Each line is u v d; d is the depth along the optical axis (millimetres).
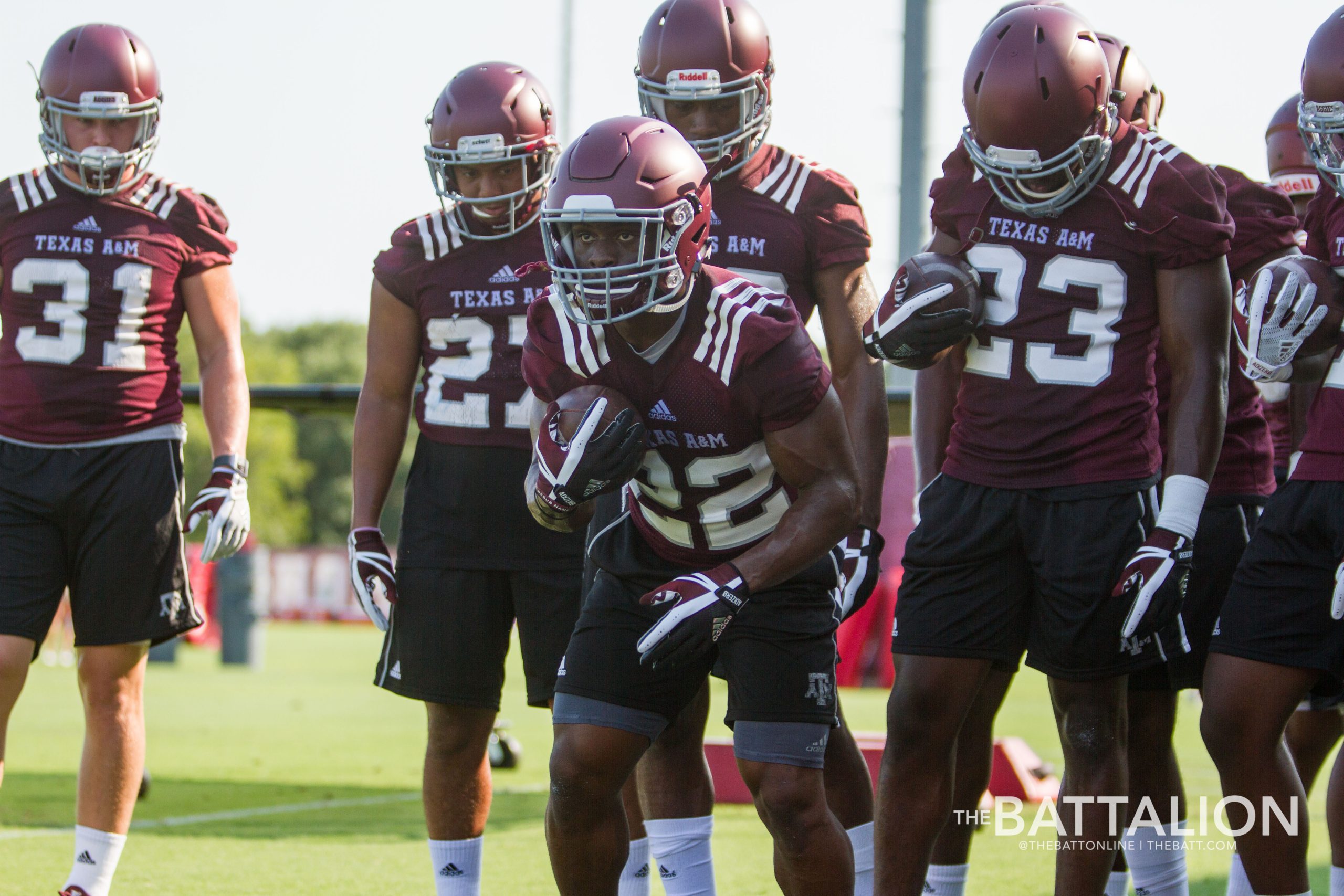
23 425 15859
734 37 14695
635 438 11508
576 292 11320
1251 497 16031
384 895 17359
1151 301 13531
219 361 16797
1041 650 13773
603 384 11836
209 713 41812
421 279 15602
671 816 14102
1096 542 13273
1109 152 13430
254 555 67125
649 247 11086
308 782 27375
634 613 12305
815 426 11555
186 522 16156
